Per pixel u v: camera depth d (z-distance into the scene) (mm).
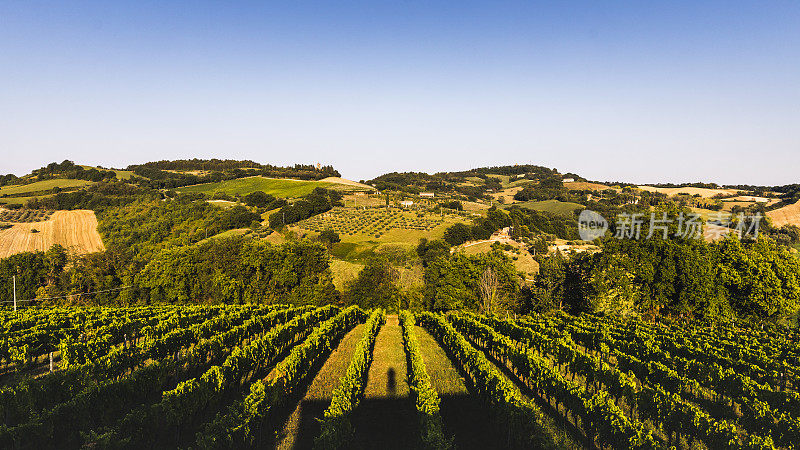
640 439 14062
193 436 16469
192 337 32562
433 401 16891
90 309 53188
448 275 67562
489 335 32281
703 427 15516
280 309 55469
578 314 59281
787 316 51656
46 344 28406
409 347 29047
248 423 15508
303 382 23125
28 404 17109
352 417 18141
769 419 16859
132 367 24750
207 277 72938
